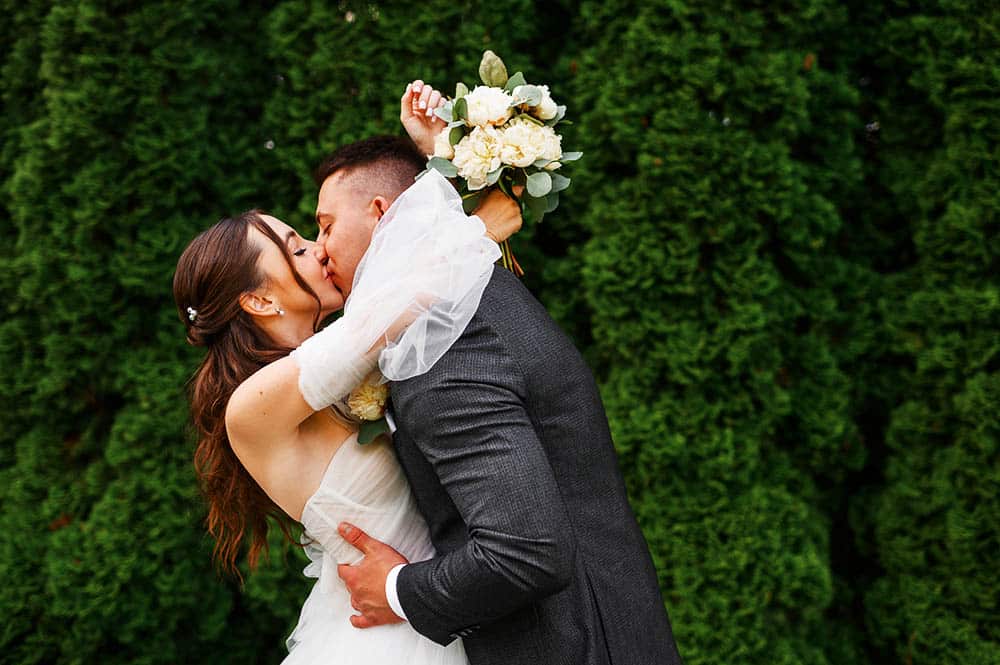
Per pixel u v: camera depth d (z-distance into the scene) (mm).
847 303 2984
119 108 2838
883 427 3023
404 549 1626
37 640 2836
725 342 2691
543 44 3059
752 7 2672
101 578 2777
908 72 2918
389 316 1430
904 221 3020
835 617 3023
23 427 3047
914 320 2832
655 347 2744
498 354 1445
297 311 1675
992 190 2689
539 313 1559
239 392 1539
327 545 1625
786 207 2684
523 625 1468
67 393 2969
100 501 2885
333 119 2932
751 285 2693
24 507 2939
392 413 1575
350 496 1595
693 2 2643
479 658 1499
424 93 1814
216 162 3025
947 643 2717
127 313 2936
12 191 2875
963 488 2730
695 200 2670
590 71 2824
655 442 2709
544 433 1487
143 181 2879
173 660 2939
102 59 2811
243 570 2969
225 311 1640
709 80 2639
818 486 3076
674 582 2705
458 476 1376
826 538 2871
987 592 2676
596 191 2857
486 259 1470
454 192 1541
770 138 2729
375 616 1558
